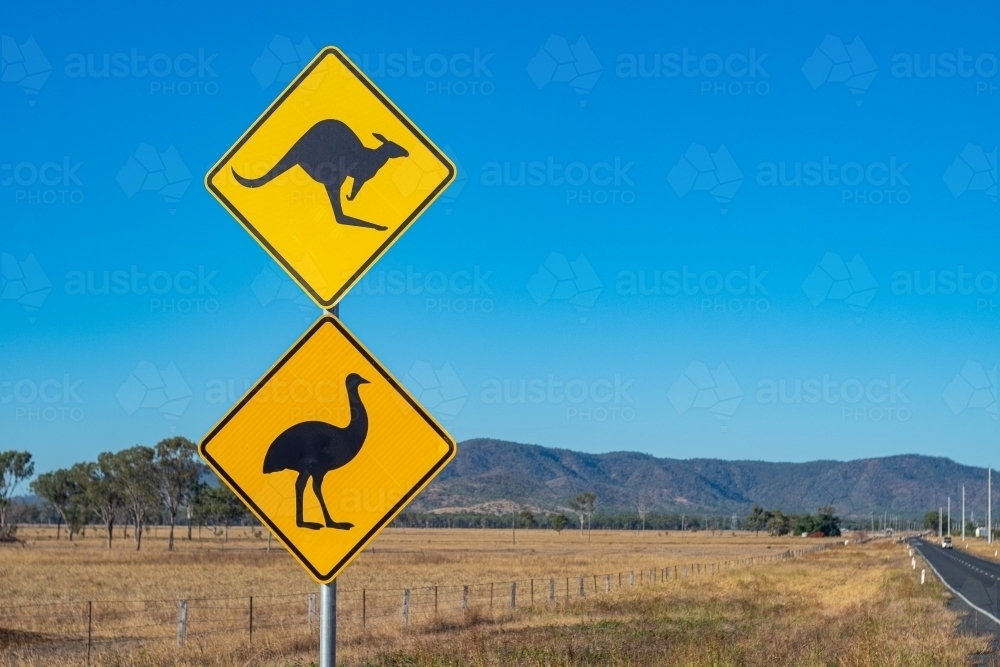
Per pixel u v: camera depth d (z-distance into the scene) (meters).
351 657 17.25
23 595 36.28
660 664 15.30
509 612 26.95
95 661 17.20
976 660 17.31
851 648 15.98
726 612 27.58
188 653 17.45
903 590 35.00
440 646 18.09
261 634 21.05
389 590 39.06
